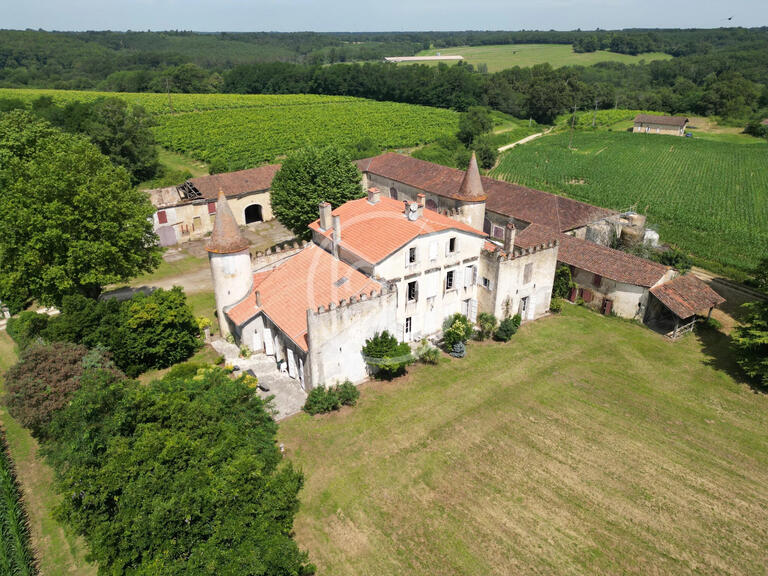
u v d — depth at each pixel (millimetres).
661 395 36781
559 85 164375
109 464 20719
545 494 28484
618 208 81062
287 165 56594
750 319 39406
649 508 27672
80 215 38094
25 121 57406
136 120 93500
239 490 20906
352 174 57469
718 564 24688
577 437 32688
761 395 36812
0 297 45375
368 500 28031
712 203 84562
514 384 37750
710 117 165125
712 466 30547
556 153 122062
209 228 69125
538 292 46094
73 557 24984
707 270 59188
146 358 38031
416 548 25391
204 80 186250
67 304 36125
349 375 36438
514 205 61250
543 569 24406
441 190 65562
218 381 28375
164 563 19219
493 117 160750
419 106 162750
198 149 106875
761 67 191000
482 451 31422
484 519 26922
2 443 31750
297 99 163750
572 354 41594
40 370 29219
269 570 19797
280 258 43812
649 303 45656
